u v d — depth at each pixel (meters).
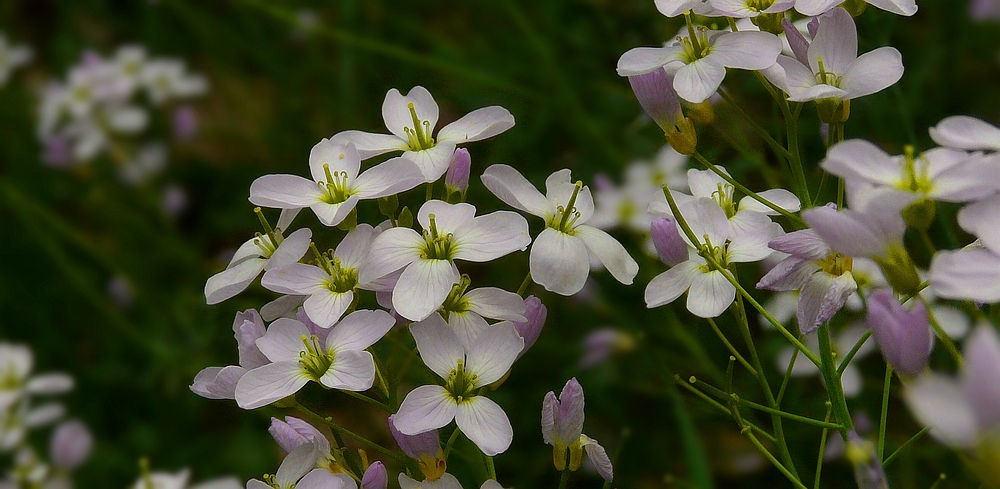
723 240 0.32
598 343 0.38
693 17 0.36
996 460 0.27
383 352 0.37
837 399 0.31
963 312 0.33
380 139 0.32
